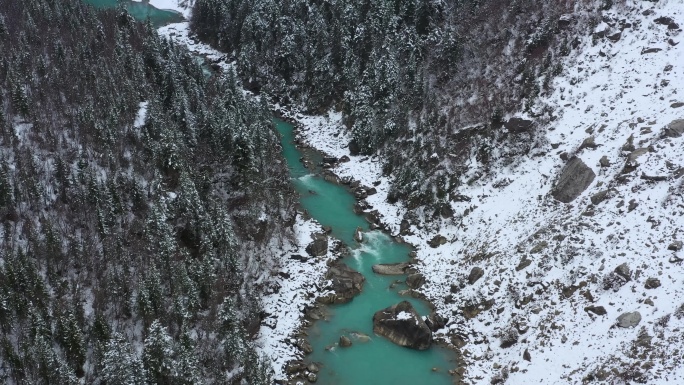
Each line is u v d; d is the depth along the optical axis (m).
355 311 60.09
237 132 71.25
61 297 52.81
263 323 57.00
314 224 73.69
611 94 69.94
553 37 81.75
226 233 60.03
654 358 42.47
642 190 56.12
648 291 47.66
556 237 57.72
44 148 70.94
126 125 78.94
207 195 68.12
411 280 63.84
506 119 75.88
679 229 50.81
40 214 61.53
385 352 54.50
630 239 52.59
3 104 77.06
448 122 81.38
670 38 72.88
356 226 74.81
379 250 70.19
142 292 50.66
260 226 67.31
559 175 65.12
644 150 59.19
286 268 65.06
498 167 72.56
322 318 58.75
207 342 51.59
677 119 60.66
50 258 55.38
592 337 47.44
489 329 55.22
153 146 71.56
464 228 68.88
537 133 71.69
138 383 42.19
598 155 63.44
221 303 56.28
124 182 67.06
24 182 62.12
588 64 75.94
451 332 56.69
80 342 46.53
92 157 70.94
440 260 66.75
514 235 62.81
